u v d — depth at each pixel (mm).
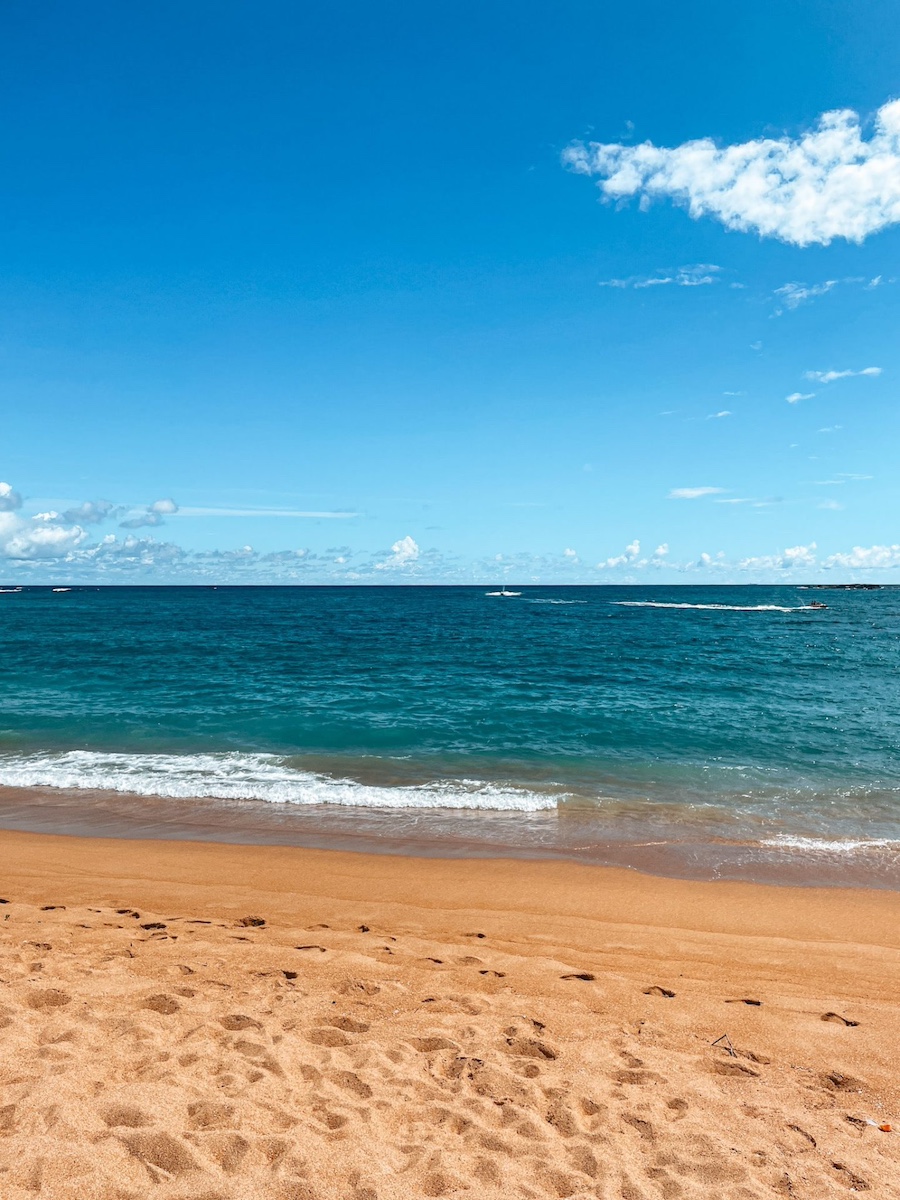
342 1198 3090
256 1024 4648
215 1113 3596
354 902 7715
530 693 22859
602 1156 3525
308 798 11875
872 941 6934
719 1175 3418
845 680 26516
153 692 22234
